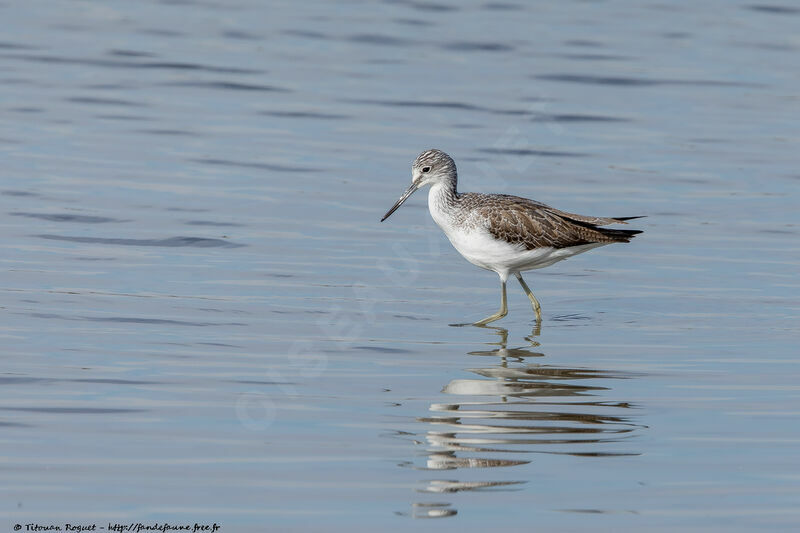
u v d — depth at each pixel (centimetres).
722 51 3262
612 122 2617
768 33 3478
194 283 1569
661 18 3619
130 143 2306
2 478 933
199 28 3300
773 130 2591
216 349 1301
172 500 904
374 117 2581
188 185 2069
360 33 3306
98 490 918
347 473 961
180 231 1814
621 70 3028
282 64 2980
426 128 2512
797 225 1966
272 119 2538
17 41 3053
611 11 3688
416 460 991
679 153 2402
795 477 955
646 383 1209
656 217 1998
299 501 908
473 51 3166
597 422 1086
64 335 1323
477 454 1004
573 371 1252
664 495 922
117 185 2039
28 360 1227
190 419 1076
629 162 2333
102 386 1158
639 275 1700
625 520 880
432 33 3334
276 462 980
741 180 2233
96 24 3275
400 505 902
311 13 3522
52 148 2241
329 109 2622
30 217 1839
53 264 1619
